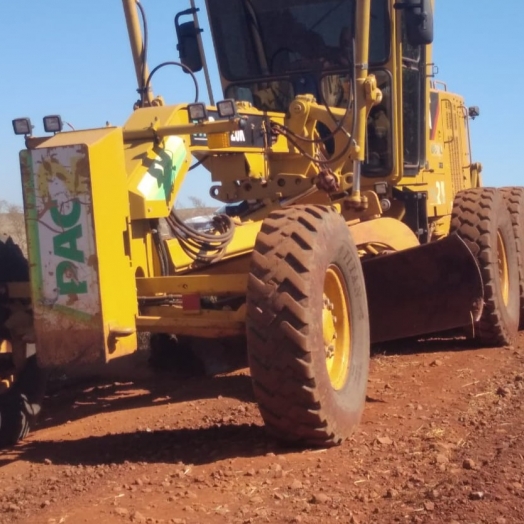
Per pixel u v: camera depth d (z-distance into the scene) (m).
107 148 5.16
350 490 4.55
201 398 7.07
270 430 5.26
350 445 5.37
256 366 5.05
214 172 7.21
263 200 7.58
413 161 9.05
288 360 4.99
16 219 13.48
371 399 6.54
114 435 6.02
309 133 7.49
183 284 5.52
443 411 6.09
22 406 6.01
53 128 5.37
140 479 4.85
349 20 8.29
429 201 9.93
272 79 8.66
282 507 4.33
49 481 5.03
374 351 8.53
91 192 5.00
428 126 9.51
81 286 5.05
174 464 5.16
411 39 7.08
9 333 5.81
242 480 4.77
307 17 8.43
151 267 5.72
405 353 8.34
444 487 4.47
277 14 8.52
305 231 5.21
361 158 7.28
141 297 5.60
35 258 5.11
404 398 6.52
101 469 5.18
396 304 7.50
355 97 7.05
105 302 5.06
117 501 4.52
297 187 7.46
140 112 6.14
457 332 9.17
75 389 7.88
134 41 7.20
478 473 4.66
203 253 6.14
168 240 5.85
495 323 8.29
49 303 5.10
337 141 7.59
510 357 7.93
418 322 7.49
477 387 6.75
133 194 5.48
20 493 4.84
